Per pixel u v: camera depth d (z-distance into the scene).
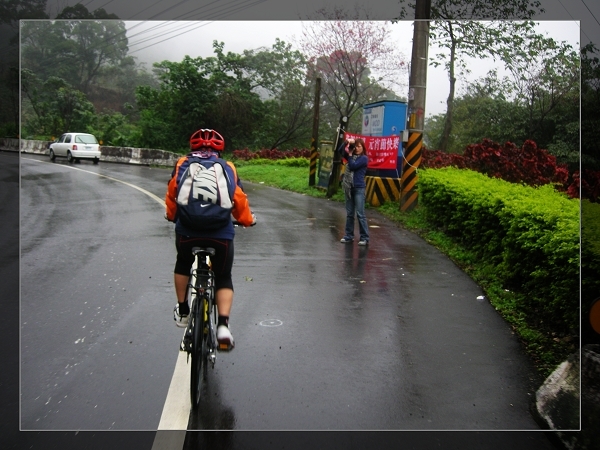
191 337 4.21
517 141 23.52
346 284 7.59
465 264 8.79
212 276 4.50
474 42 21.48
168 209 4.55
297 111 40.56
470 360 5.19
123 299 6.77
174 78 39.50
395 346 5.48
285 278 7.83
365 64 32.72
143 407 4.23
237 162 32.38
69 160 31.50
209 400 4.33
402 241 10.59
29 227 11.45
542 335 5.75
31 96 46.78
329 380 4.71
